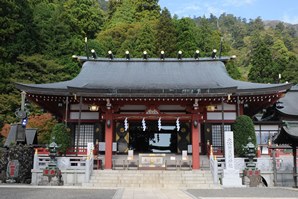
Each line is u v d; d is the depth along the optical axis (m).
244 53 110.88
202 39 65.38
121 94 22.69
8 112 39.69
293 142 19.45
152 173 20.27
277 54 88.62
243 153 22.23
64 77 45.88
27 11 49.31
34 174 19.80
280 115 31.53
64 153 23.27
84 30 73.75
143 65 32.19
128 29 72.19
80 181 19.67
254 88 23.84
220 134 25.97
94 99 23.19
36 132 27.59
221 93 22.23
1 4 45.19
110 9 93.00
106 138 23.08
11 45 45.25
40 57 44.88
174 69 31.28
